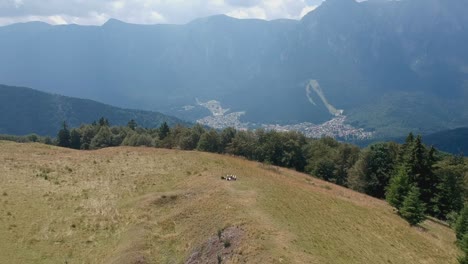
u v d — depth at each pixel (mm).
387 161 90062
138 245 35156
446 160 96688
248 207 39281
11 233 36531
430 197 74750
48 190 47219
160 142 133500
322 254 32000
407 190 60219
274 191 46531
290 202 43656
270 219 36875
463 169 85438
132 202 44531
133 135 134750
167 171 55406
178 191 46438
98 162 59688
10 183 48156
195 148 130750
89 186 49469
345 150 109750
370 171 90562
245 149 120188
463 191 79125
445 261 42344
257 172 58500
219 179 49281
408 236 46594
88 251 35375
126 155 64188
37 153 64875
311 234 35719
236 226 35031
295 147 117375
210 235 35094
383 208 60562
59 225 39188
